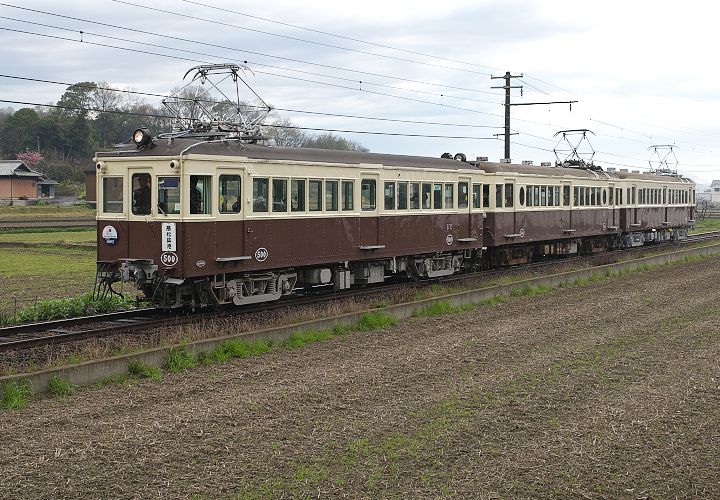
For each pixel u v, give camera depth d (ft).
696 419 32.94
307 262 57.26
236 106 56.75
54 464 26.32
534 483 25.99
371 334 50.26
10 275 84.58
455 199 75.61
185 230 47.98
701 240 147.95
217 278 51.44
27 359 39.29
